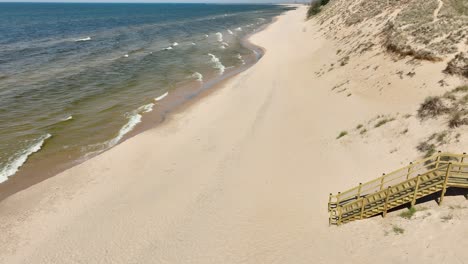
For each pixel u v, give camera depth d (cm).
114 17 13200
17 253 1395
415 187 1194
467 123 1477
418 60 2230
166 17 13375
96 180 1897
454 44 2152
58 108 2919
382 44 2770
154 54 5188
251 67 4212
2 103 2995
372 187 1303
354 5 4619
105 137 2423
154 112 2862
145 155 2136
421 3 3017
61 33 7631
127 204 1628
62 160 2131
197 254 1265
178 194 1652
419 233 1112
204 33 7831
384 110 1978
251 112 2589
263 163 1825
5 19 11638
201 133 2361
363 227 1242
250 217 1422
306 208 1433
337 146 1834
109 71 4109
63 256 1338
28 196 1780
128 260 1279
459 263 969
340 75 2836
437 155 1172
